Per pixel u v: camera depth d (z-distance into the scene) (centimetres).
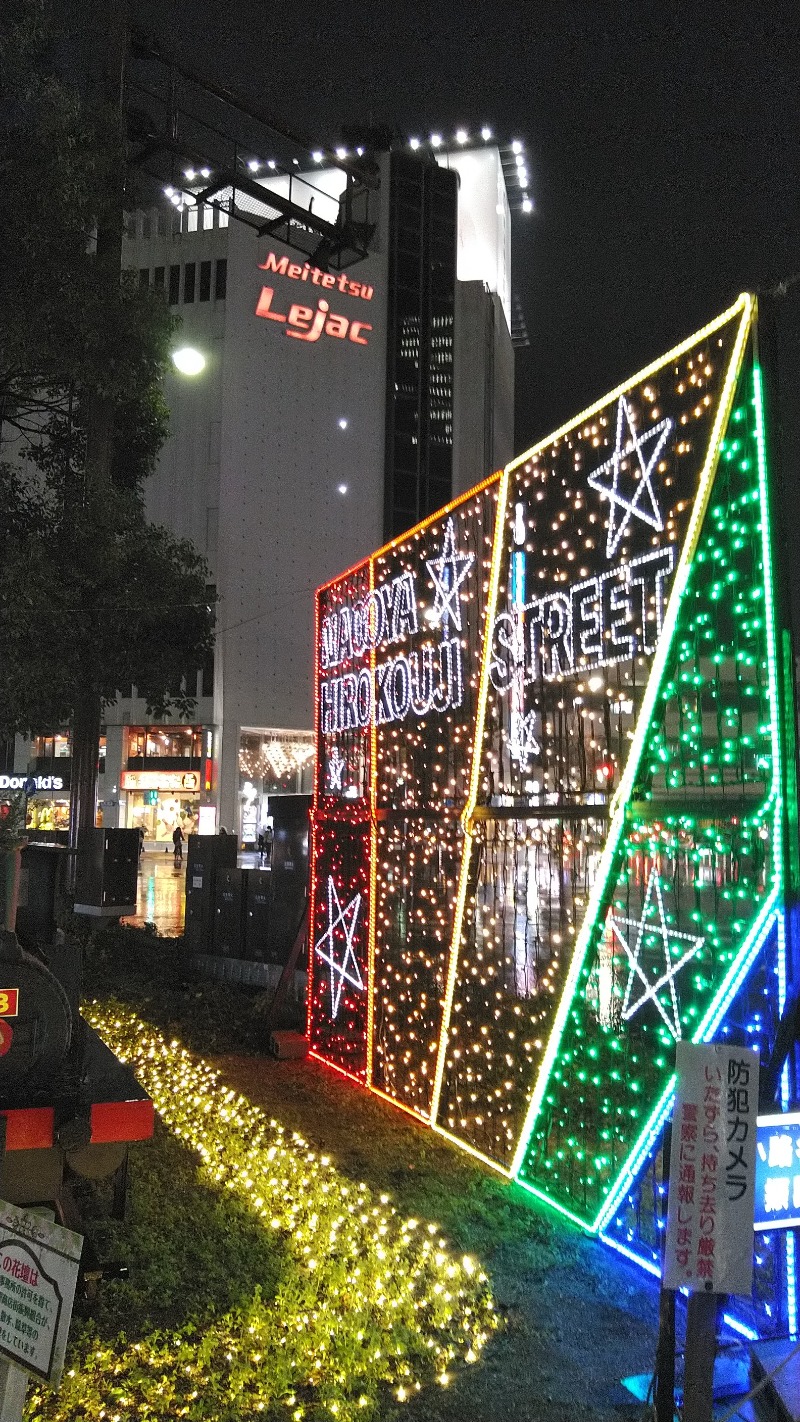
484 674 640
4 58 830
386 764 802
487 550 667
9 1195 402
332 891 868
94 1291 415
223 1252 464
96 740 1431
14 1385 276
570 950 677
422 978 760
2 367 964
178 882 2923
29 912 462
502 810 604
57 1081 396
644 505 489
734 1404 343
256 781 4803
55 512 1076
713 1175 280
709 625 460
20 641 935
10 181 847
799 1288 371
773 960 414
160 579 1095
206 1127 648
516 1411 356
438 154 6588
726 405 412
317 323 5050
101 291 907
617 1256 478
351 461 5084
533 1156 561
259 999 978
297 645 4872
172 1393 348
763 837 424
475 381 5472
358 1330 395
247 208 4956
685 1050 285
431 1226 488
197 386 4841
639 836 536
